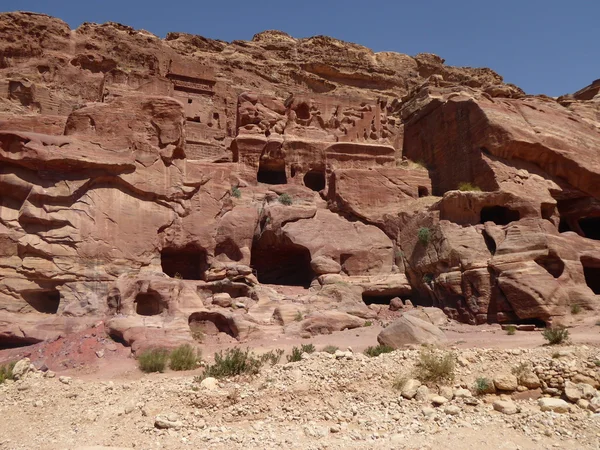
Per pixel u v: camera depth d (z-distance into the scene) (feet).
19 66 136.98
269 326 76.74
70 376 54.54
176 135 91.20
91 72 146.92
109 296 77.20
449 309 87.56
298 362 48.03
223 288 87.35
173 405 40.40
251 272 90.38
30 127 89.15
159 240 87.04
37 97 126.00
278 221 97.50
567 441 33.65
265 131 115.55
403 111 140.67
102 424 38.63
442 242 91.30
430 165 123.65
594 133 112.47
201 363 56.59
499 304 80.79
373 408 40.14
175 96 130.21
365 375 44.55
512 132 101.96
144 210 86.17
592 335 64.75
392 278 96.73
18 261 76.33
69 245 78.28
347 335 74.49
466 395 40.65
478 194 94.58
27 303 76.54
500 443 33.19
